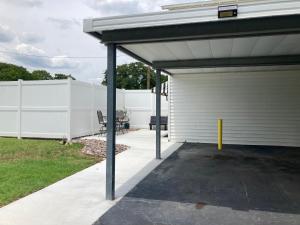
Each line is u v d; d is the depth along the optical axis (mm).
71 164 6688
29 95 11039
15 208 4000
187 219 3703
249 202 4344
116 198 4492
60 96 10617
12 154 7828
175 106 10969
